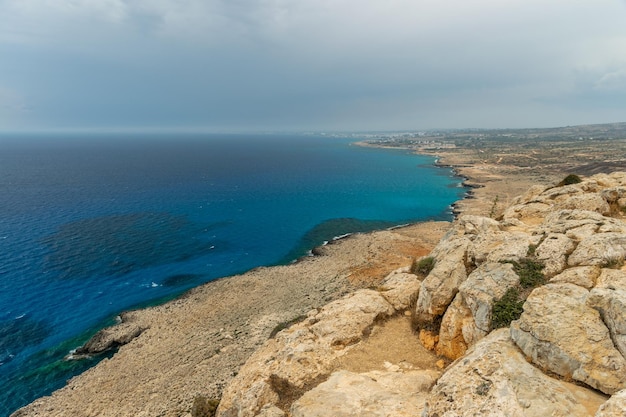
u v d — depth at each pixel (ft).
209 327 141.90
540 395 42.83
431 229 271.08
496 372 47.11
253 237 265.13
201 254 229.86
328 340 81.30
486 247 85.92
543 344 49.37
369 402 56.85
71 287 179.63
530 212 124.16
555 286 59.21
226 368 113.39
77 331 145.07
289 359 73.36
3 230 254.47
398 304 97.04
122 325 146.41
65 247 228.63
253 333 134.10
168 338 136.15
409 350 80.02
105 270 200.23
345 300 98.68
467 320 72.90
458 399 45.32
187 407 97.25
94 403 105.09
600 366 45.06
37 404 106.93
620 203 107.65
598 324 49.24
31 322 149.79
